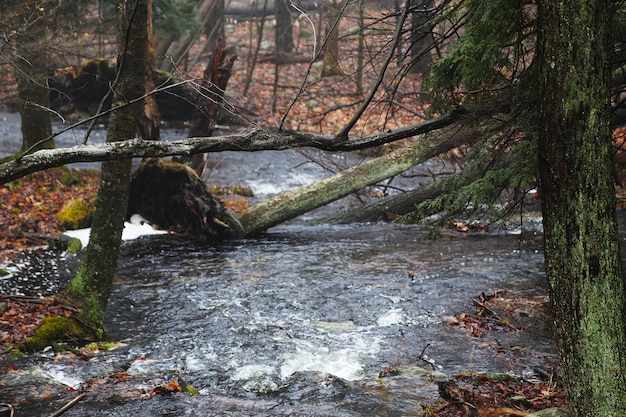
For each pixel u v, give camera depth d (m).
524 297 9.49
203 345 8.14
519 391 6.32
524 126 5.36
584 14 4.05
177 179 13.24
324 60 20.06
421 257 11.71
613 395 4.14
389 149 15.02
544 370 7.01
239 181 18.27
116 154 4.54
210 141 4.71
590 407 4.20
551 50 4.15
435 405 6.02
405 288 10.05
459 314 8.93
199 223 13.33
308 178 18.69
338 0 14.86
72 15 14.66
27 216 12.84
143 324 8.95
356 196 15.50
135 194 13.57
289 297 9.84
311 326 8.70
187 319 9.08
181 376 7.15
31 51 10.91
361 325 8.70
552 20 4.13
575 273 4.17
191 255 12.29
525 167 5.50
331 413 5.93
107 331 8.70
